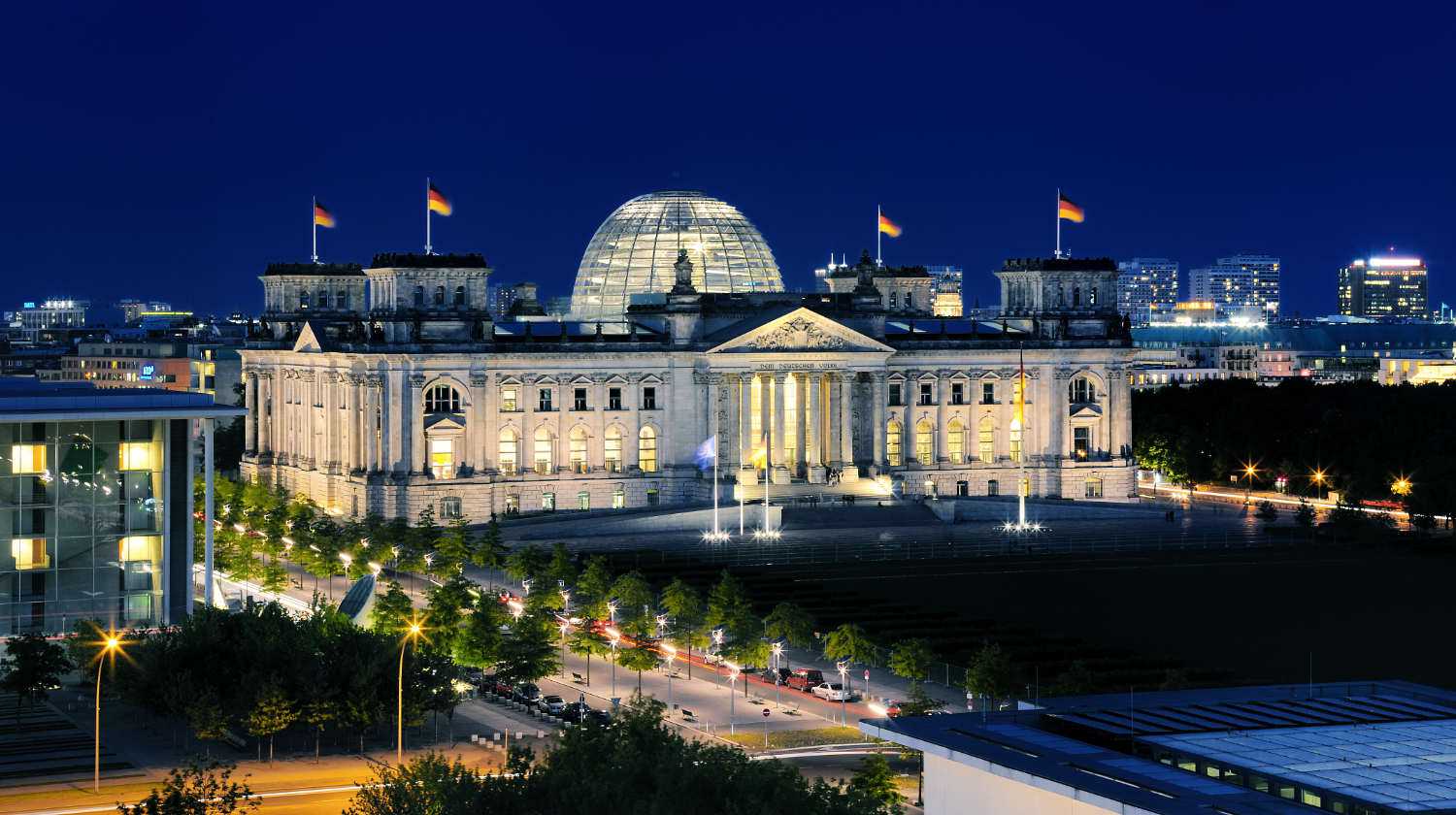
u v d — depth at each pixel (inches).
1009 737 4722.0
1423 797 4109.3
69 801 6481.3
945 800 4682.6
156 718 7780.5
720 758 5497.1
